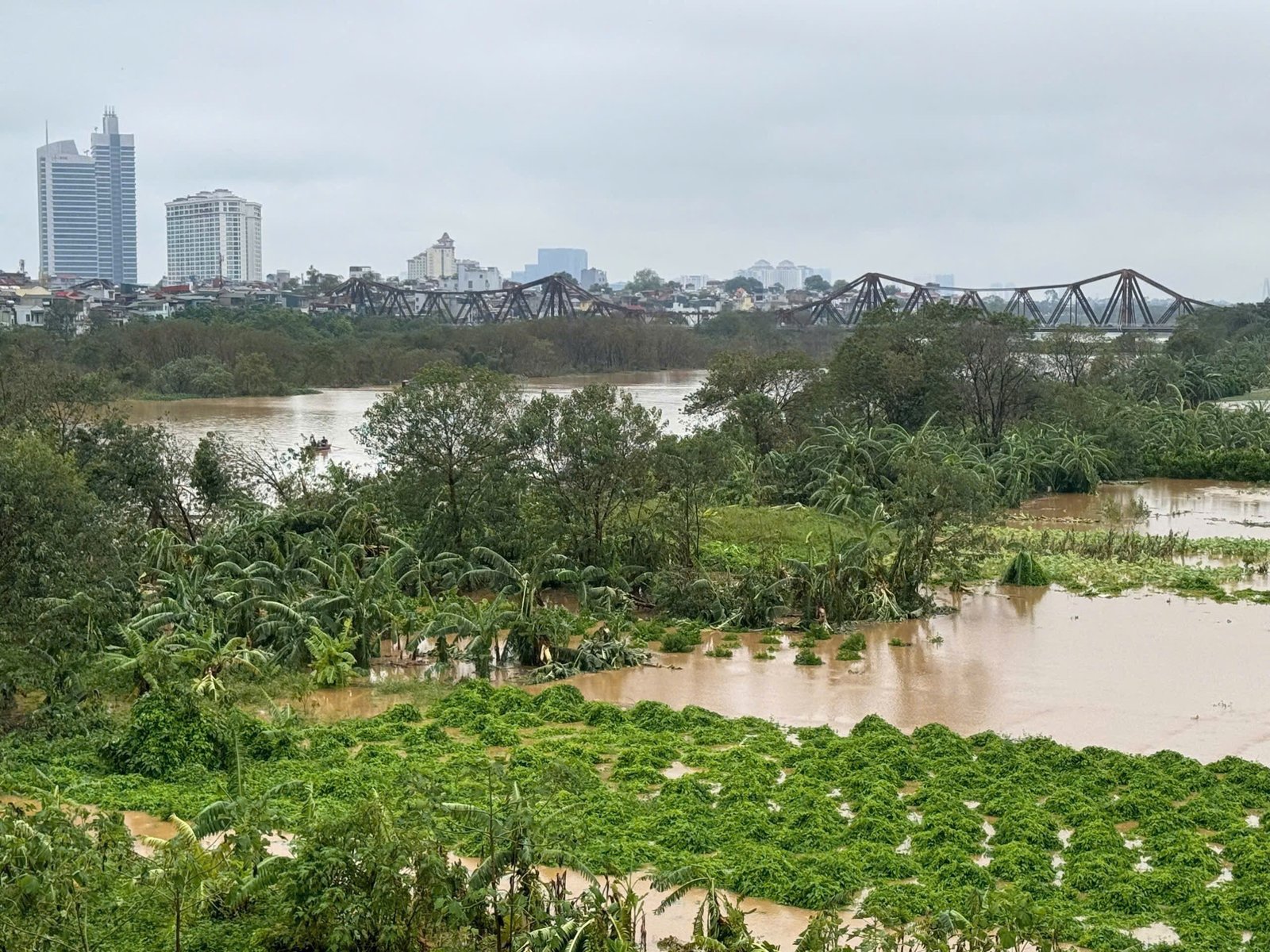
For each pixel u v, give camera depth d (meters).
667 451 53.16
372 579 43.97
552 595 52.62
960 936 22.72
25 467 37.50
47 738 34.62
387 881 22.67
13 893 21.75
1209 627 48.06
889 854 26.67
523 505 53.38
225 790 30.83
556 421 55.28
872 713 37.50
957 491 52.72
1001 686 40.41
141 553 48.66
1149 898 25.14
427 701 39.03
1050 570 57.44
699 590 49.16
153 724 32.97
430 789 25.94
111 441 57.72
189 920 24.11
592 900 22.80
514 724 36.53
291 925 22.84
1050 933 22.69
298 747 34.19
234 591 44.19
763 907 25.25
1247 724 36.47
